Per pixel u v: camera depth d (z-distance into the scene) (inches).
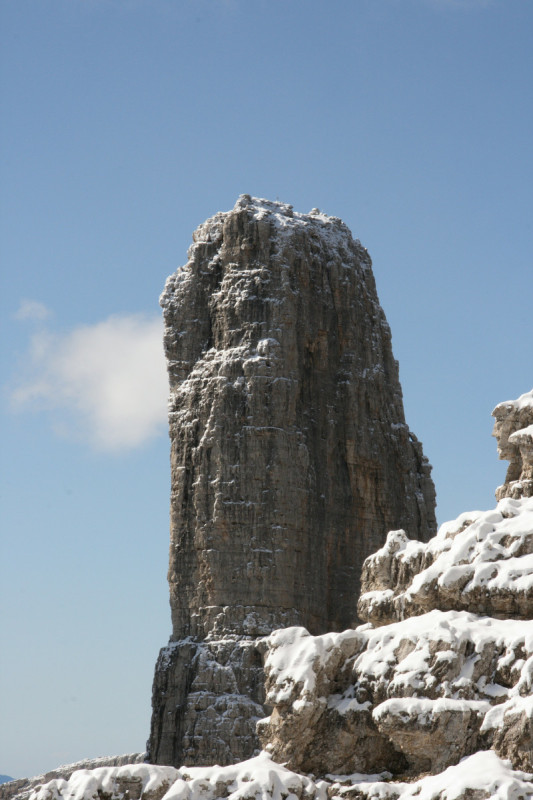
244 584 6417.3
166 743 6245.1
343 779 3302.2
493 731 3110.2
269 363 6673.2
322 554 6643.7
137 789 3277.6
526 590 3353.8
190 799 3186.5
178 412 6761.8
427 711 3161.9
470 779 2982.3
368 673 3348.9
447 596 3462.1
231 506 6515.8
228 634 6353.3
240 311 6786.4
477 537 3518.7
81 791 3262.8
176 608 6525.6
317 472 6742.1
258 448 6574.8
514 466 3905.0
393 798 3152.1
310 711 3351.4
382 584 3836.1
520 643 3198.8
